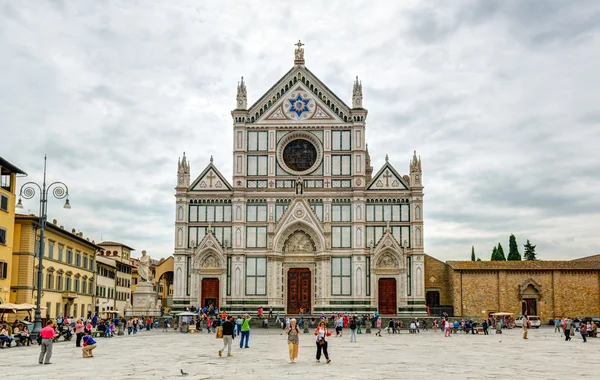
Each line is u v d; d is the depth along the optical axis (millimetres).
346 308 93875
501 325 88938
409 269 94812
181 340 63375
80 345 53594
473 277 97375
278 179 97438
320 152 97625
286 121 98500
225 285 95125
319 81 98875
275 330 83938
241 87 99250
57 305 90750
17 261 79438
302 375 31703
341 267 95125
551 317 97000
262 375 31672
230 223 96625
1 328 54156
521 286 97125
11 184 77375
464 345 57031
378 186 96938
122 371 33531
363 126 97688
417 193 95875
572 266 98500
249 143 98500
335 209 96562
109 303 129000
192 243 96188
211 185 97562
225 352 46094
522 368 35969
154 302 95938
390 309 94438
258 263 95812
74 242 98750
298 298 96125
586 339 66125
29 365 37031
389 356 43812
